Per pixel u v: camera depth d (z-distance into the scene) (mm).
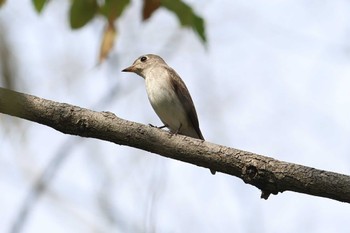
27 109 9516
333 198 9250
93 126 9703
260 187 9516
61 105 9672
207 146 9648
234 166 9547
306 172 9258
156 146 9758
